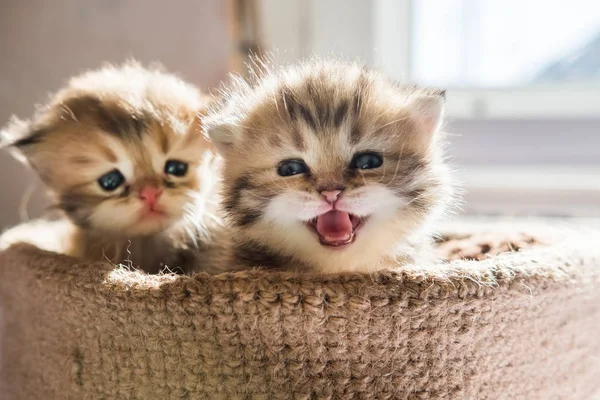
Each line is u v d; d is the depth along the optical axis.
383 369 0.22
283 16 0.39
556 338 0.25
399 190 0.25
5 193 0.39
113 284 0.23
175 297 0.22
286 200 0.25
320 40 0.40
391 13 0.41
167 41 0.38
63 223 0.32
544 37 0.41
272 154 0.26
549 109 0.42
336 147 0.25
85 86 0.30
